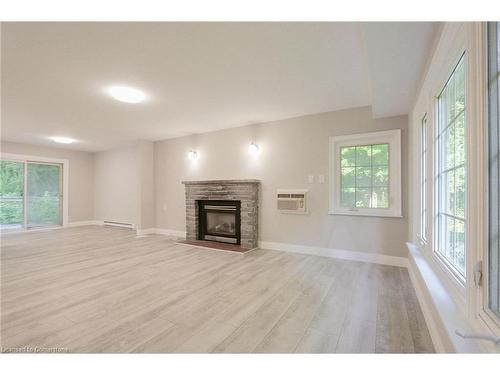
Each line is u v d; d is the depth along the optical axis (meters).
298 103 3.45
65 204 7.07
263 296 2.36
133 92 2.99
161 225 5.94
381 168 3.47
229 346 1.60
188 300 2.27
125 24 1.80
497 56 0.92
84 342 1.63
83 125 4.60
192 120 4.29
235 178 4.75
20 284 2.64
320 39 1.99
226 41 2.02
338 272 3.04
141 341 1.65
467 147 1.07
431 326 1.67
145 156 5.87
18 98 3.24
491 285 0.96
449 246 1.76
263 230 4.37
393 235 3.34
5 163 6.03
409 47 1.83
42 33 1.90
